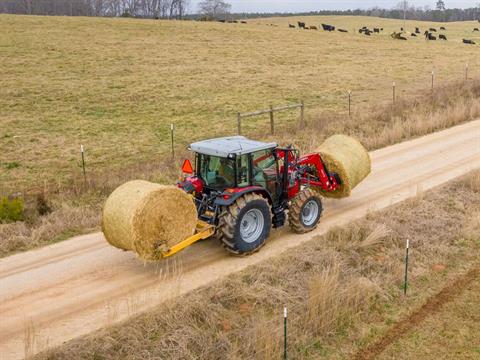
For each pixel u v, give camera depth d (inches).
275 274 372.8
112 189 570.6
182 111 1078.4
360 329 319.9
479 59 1855.3
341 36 2605.8
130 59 1696.6
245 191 394.0
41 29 2129.7
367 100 1157.7
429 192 549.3
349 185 493.7
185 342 296.0
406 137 805.2
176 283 369.7
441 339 313.1
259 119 988.6
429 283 372.2
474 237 441.4
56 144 832.3
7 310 339.3
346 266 387.2
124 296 354.6
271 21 4650.6
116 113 1063.6
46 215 494.6
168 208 362.3
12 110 1072.2
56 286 370.0
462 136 800.3
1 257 415.8
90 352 288.4
